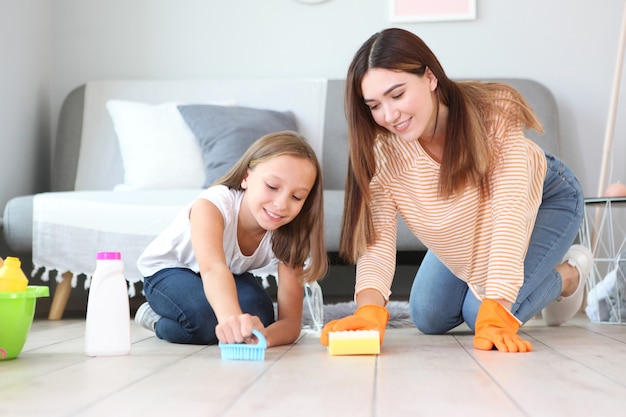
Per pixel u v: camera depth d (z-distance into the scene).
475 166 1.66
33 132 3.48
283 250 1.80
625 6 3.28
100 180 3.40
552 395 1.07
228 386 1.15
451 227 1.80
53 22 3.70
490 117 1.70
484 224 1.80
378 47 1.57
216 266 1.61
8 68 3.23
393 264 1.80
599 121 3.56
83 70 3.69
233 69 3.67
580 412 0.96
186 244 1.84
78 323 2.58
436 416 0.93
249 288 1.89
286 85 3.53
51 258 2.70
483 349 1.61
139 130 3.25
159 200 2.72
